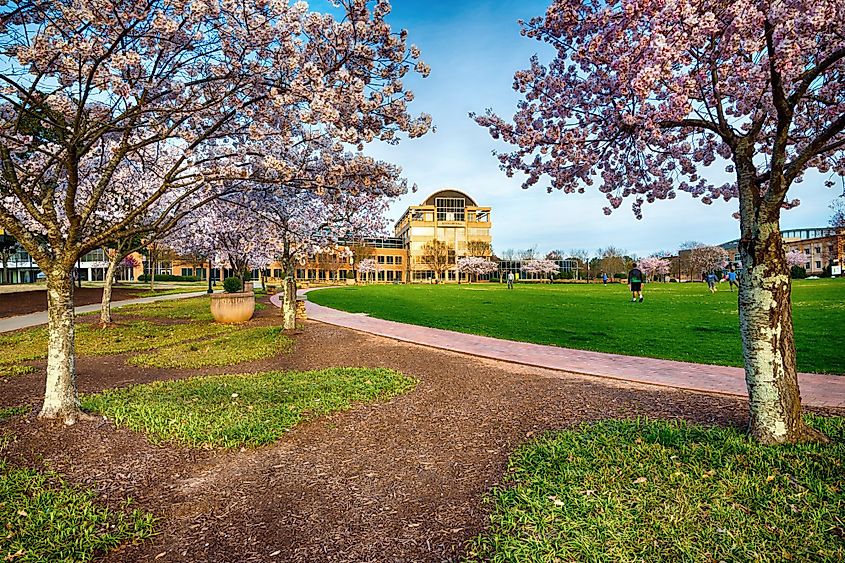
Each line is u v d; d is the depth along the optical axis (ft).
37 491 12.93
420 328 49.73
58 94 21.36
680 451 14.49
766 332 14.93
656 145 21.38
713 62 15.17
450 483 13.55
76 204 44.39
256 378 26.73
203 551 10.51
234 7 16.53
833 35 14.17
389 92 20.47
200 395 22.44
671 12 12.76
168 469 14.69
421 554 10.11
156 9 17.04
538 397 22.68
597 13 17.16
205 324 55.06
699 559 9.37
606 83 17.43
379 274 309.01
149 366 31.78
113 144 28.14
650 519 10.82
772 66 13.79
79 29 17.40
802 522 10.47
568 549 9.84
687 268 263.49
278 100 17.66
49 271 18.83
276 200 39.55
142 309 76.38
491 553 9.97
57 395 18.62
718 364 29.99
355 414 20.30
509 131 20.11
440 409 20.98
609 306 74.13
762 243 14.89
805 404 19.93
